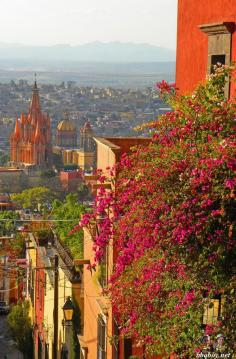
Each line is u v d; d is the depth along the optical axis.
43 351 57.19
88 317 36.59
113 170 25.17
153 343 20.66
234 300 17.94
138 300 20.88
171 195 18.80
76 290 43.56
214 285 18.23
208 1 26.31
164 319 19.84
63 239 50.69
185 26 28.56
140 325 20.84
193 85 27.66
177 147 19.59
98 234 24.52
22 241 73.50
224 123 19.59
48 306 55.19
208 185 17.92
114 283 21.67
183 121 20.70
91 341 35.31
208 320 19.88
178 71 29.34
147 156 20.89
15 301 90.19
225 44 24.86
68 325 43.72
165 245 18.98
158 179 19.23
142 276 20.19
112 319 29.20
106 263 29.97
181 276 18.78
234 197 17.58
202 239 18.05
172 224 18.59
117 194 22.97
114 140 29.06
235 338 17.97
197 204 18.08
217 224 18.05
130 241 20.84
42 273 59.00
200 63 27.00
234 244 17.88
